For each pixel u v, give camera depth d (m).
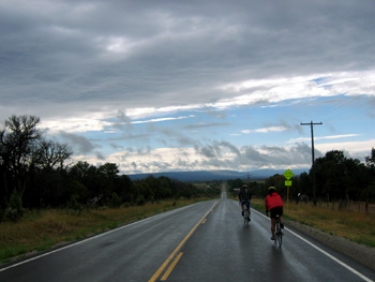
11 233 18.16
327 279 8.98
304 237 16.91
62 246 15.16
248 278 9.09
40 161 54.28
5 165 49.81
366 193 41.12
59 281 9.05
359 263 10.91
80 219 26.48
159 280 8.95
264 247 13.98
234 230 19.88
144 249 13.86
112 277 9.36
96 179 64.56
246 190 24.16
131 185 70.31
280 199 14.50
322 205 47.28
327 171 55.75
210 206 51.16
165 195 90.81
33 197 53.28
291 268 10.23
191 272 9.78
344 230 21.53
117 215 32.84
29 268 10.73
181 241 15.75
